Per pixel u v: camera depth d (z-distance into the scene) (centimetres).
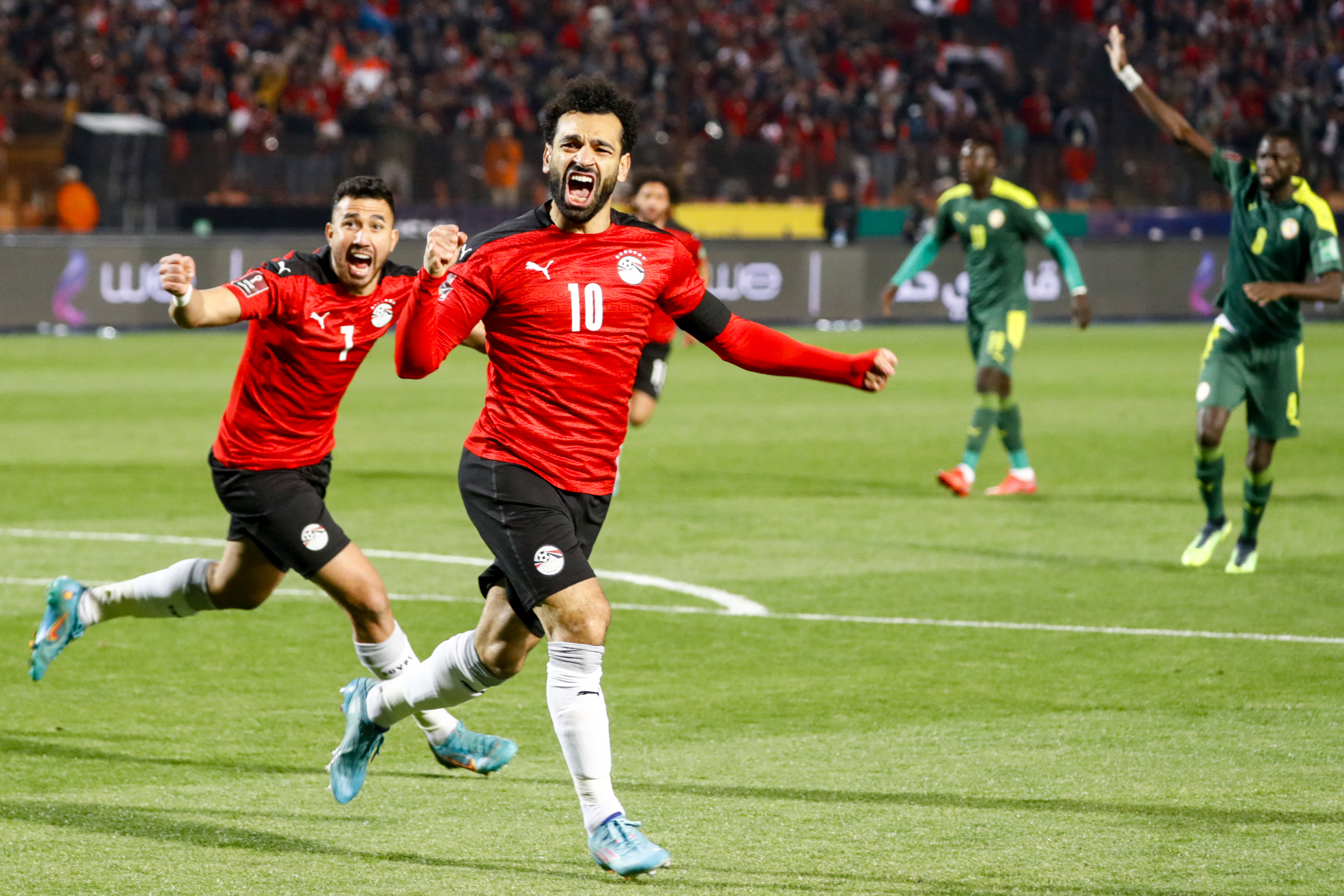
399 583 1952
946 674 1518
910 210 6925
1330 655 1602
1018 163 7431
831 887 957
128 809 1103
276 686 1457
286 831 1061
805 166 7150
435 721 1166
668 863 959
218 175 6488
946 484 2672
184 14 7456
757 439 3478
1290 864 994
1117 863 996
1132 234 7456
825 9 8675
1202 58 8481
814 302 6588
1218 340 2058
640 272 1023
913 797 1136
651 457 3186
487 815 1103
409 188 6638
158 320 5972
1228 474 2995
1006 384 2703
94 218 6325
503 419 1020
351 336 1228
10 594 1850
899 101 7912
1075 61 8400
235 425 1234
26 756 1230
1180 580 2000
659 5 8294
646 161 6962
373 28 7712
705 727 1331
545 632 1039
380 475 2872
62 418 3634
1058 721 1351
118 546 2167
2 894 934
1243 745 1277
